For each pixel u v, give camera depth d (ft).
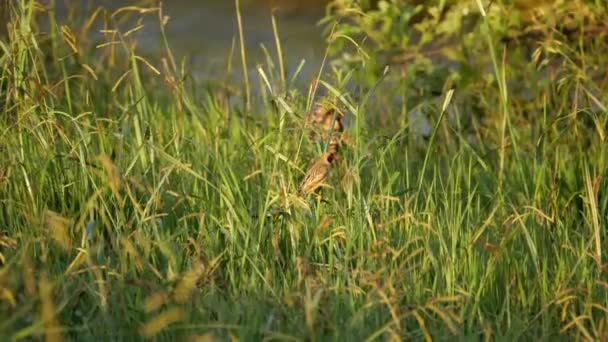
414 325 28.25
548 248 33.01
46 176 33.86
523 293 30.12
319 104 37.09
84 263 29.48
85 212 29.40
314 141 37.17
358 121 33.94
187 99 41.96
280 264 31.09
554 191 36.76
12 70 37.17
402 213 33.19
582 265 31.53
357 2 48.88
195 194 34.40
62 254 30.55
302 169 35.40
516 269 31.09
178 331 26.17
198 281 28.55
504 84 37.40
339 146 37.14
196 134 41.68
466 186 39.60
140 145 34.30
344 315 27.94
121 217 30.91
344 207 33.17
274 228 31.73
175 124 39.50
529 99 48.88
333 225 32.48
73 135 37.40
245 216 32.01
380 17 49.03
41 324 23.86
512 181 39.34
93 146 37.24
